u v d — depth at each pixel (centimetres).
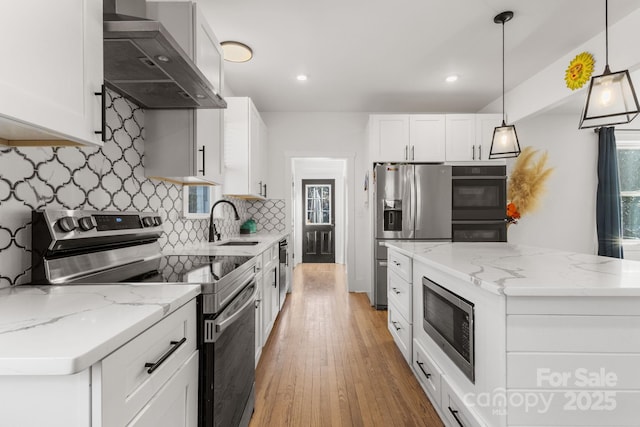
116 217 142
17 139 99
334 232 723
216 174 221
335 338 288
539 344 108
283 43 278
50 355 55
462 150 398
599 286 106
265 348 266
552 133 432
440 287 163
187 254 202
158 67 135
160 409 85
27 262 109
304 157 465
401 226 382
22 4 72
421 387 205
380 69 330
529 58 309
